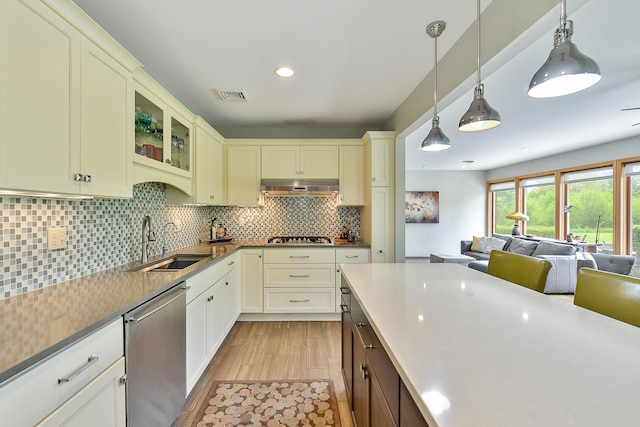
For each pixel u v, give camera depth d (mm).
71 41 1202
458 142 4586
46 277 1434
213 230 3459
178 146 2416
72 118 1212
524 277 1586
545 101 2896
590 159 4887
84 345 978
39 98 1066
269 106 3045
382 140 3223
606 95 2746
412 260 7516
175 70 2275
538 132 4012
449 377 632
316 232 3787
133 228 2143
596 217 4844
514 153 5469
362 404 1294
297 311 3238
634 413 510
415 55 2064
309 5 1559
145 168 1830
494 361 705
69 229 1568
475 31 1699
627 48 1962
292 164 3471
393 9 1591
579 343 807
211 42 1901
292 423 1680
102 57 1386
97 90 1355
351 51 2010
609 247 4598
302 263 3244
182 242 2975
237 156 3447
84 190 1281
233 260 2914
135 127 1828
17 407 759
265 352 2539
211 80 2445
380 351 942
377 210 3219
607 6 1540
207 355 2133
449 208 7656
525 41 1388
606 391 579
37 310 1117
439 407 532
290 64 2186
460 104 2973
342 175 3492
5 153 953
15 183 984
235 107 3070
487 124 1583
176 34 1812
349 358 1706
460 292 1339
